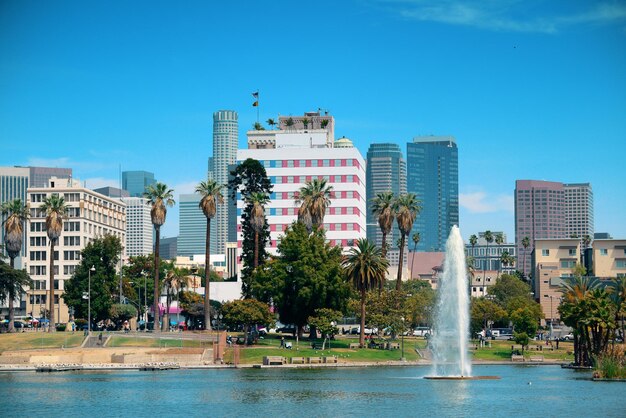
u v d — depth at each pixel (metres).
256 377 147.25
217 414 103.50
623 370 146.12
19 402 113.94
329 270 193.25
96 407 109.31
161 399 116.62
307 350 183.75
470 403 112.19
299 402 113.50
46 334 187.62
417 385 133.62
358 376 149.62
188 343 182.62
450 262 157.12
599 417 99.88
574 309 171.88
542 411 104.69
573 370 169.88
